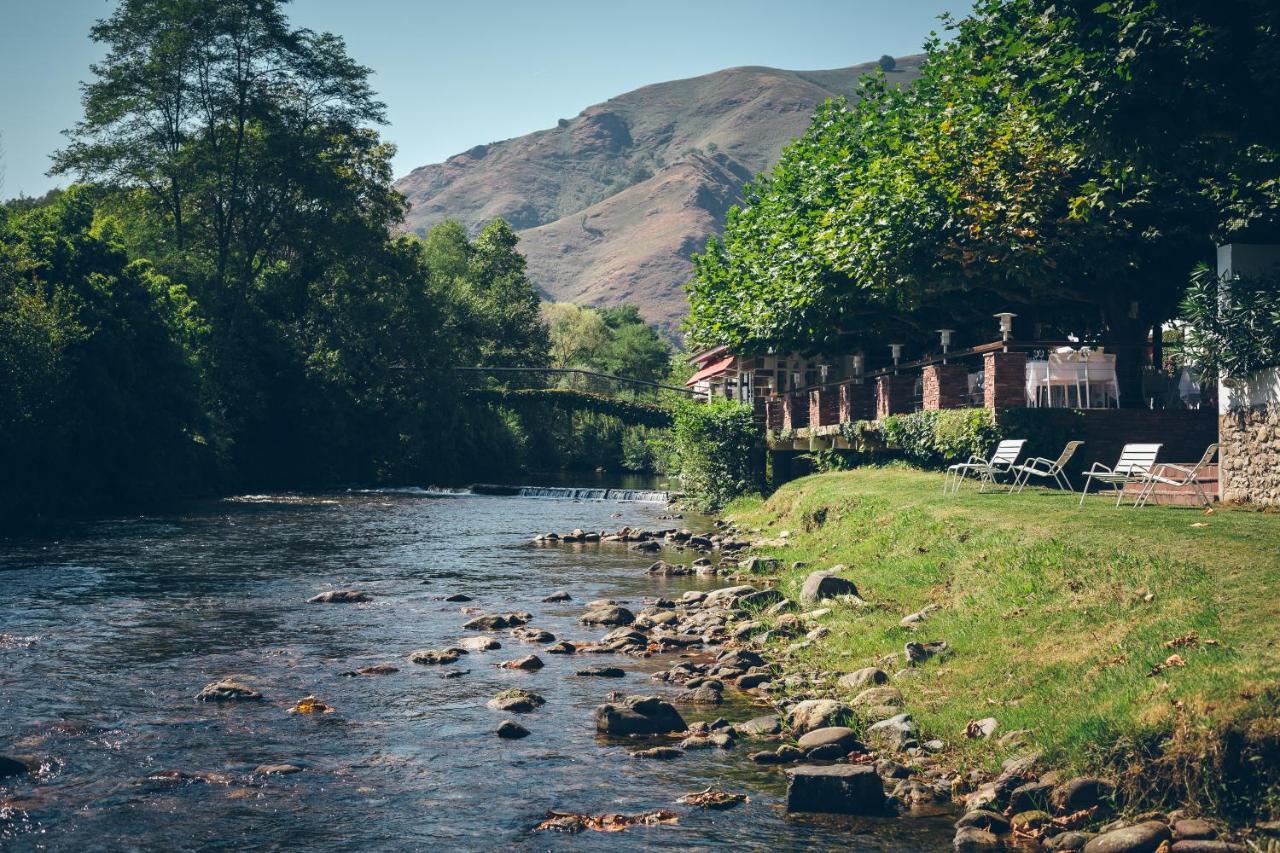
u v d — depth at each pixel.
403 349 64.25
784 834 6.90
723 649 12.79
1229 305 15.80
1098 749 7.17
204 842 6.80
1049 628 9.97
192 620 14.94
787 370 41.31
